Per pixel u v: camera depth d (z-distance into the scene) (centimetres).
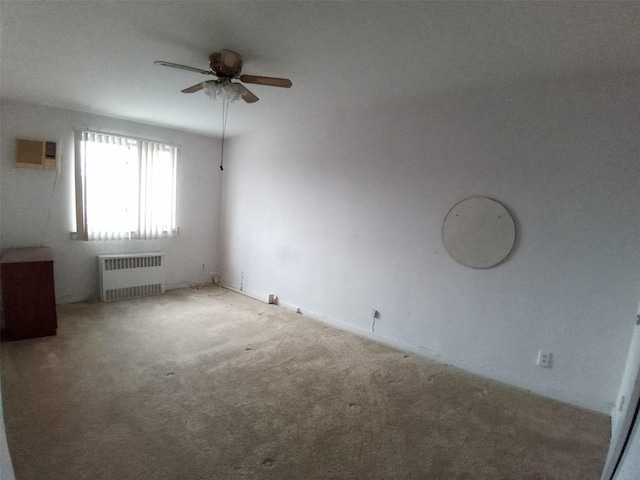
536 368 241
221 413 202
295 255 402
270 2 162
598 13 153
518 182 243
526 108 238
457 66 222
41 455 161
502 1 150
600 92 213
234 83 220
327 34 189
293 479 156
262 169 441
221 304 420
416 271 298
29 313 289
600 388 219
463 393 236
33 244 358
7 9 172
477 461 172
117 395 215
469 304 270
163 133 438
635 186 206
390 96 288
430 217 287
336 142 352
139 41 206
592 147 216
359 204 336
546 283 236
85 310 367
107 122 388
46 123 352
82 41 207
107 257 396
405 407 217
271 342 312
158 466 159
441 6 157
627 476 94
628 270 209
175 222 464
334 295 361
